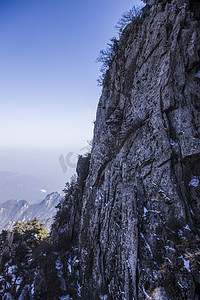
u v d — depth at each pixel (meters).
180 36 14.40
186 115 12.18
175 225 10.34
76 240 25.89
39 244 36.66
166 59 14.48
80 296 17.03
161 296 8.55
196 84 12.90
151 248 10.85
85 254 19.25
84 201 24.80
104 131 23.98
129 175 15.30
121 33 25.59
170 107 13.01
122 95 21.75
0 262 30.66
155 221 11.37
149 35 17.73
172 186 11.18
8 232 35.00
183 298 8.05
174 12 15.69
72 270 21.02
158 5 17.80
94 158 25.03
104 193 18.78
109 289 13.66
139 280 10.60
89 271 17.48
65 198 37.16
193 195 10.73
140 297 10.06
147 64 17.08
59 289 20.02
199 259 8.41
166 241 10.24
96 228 18.00
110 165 20.06
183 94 12.91
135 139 16.17
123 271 12.35
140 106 16.44
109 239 15.73
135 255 11.44
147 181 13.14
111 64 26.27
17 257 31.97
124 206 14.22
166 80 13.84
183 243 9.42
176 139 12.25
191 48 13.48
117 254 13.99
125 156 16.89
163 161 12.20
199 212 10.21
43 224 46.34
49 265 23.98
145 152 14.14
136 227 12.13
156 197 11.97
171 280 8.80
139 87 17.61
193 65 13.34
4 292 25.52
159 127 13.27
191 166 11.41
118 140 19.48
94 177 23.66
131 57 20.53
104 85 28.12
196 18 15.12
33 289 23.38
